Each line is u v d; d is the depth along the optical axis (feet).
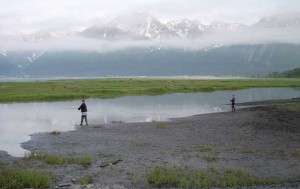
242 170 90.63
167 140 135.33
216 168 94.48
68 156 108.68
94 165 97.71
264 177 86.99
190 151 115.03
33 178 80.18
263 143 128.16
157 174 86.07
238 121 185.98
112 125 178.50
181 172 90.07
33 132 158.71
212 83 630.33
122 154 111.14
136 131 158.20
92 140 136.67
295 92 453.99
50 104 302.66
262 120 187.83
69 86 513.45
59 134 152.05
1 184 77.05
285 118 194.08
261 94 417.49
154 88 454.81
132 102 317.63
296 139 135.54
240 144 126.62
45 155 106.73
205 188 78.13
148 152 113.80
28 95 350.43
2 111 248.73
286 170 93.15
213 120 192.13
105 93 408.67
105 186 75.66
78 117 216.54
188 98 359.46
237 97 372.58
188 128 164.96
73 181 82.79
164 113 235.81
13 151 118.62
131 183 82.43
